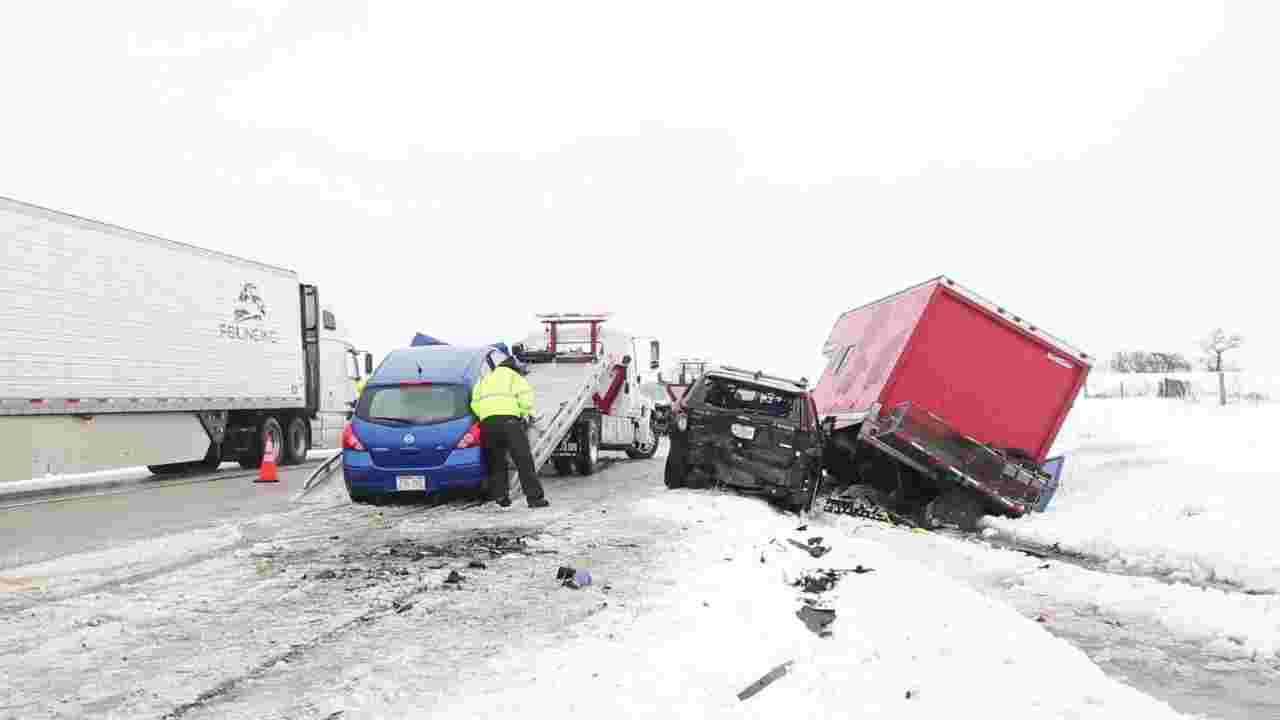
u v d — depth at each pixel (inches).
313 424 967.0
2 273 558.6
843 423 547.2
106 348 637.3
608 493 515.8
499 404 435.5
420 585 257.1
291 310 892.0
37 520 439.8
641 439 893.8
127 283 660.7
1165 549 355.9
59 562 300.5
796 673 171.8
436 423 448.1
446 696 162.1
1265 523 375.2
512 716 149.3
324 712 156.7
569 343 810.2
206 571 281.7
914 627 208.8
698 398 494.6
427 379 466.3
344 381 1029.2
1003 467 476.4
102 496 568.4
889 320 560.4
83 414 622.2
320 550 320.5
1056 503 509.4
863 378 555.2
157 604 236.7
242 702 162.6
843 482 598.9
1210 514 407.5
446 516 410.3
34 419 583.2
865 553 322.3
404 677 174.7
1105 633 244.4
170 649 195.6
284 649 195.0
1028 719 152.1
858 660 181.9
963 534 462.0
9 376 559.5
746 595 232.1
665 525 369.1
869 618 216.8
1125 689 173.6
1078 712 156.9
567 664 176.7
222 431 784.3
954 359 488.4
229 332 780.6
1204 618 252.5
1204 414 1056.8
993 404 488.4
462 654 188.9
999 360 489.4
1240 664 215.6
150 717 156.1
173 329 707.4
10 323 562.3
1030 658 189.0
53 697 166.2
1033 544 422.3
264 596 245.6
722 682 163.6
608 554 302.7
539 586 253.4
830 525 449.7
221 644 199.3
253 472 794.8
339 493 485.1
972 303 486.9
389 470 443.2
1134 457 665.0
